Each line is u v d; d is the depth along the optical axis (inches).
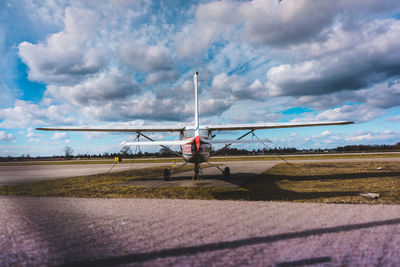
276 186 304.5
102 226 139.5
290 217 154.3
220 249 102.1
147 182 374.9
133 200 227.6
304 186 299.1
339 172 462.6
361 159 941.2
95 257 95.4
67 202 219.5
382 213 162.1
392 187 277.7
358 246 103.8
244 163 887.7
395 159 880.3
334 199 215.0
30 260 93.1
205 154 370.9
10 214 171.9
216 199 226.7
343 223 138.8
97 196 252.5
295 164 735.1
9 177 490.9
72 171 663.8
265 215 160.6
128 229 133.2
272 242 109.7
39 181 407.2
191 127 430.9
